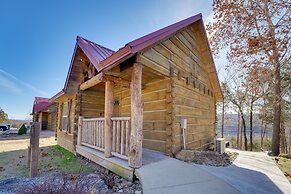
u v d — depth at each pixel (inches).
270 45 175.3
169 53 197.3
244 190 111.2
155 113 211.0
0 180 147.2
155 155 182.1
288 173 163.6
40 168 187.9
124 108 271.1
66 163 207.5
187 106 237.9
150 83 223.8
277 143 331.3
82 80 260.7
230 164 179.6
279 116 336.8
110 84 176.7
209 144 324.5
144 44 137.8
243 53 233.8
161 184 111.6
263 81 238.5
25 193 103.4
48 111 810.8
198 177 127.4
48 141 438.0
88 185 125.7
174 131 192.5
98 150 203.5
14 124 1159.6
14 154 270.4
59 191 99.3
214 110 377.4
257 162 193.8
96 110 289.6
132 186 126.9
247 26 218.7
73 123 281.9
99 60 172.1
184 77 233.0
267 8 185.6
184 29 228.4
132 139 139.4
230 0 249.4
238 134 636.7
